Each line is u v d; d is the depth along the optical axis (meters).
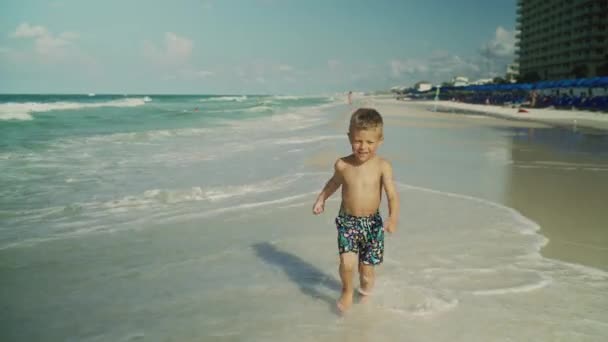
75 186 6.41
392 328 2.52
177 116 27.06
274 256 3.70
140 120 23.05
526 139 14.56
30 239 4.12
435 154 10.09
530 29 117.56
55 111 29.34
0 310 2.76
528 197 5.88
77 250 3.84
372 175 2.86
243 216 4.88
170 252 3.79
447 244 3.93
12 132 15.47
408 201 5.53
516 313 2.69
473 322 2.58
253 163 8.46
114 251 3.82
